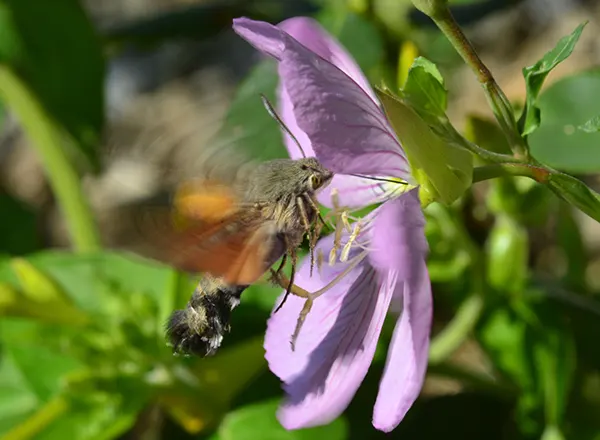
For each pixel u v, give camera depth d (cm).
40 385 18
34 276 16
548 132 16
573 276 18
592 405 17
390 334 17
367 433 17
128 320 16
